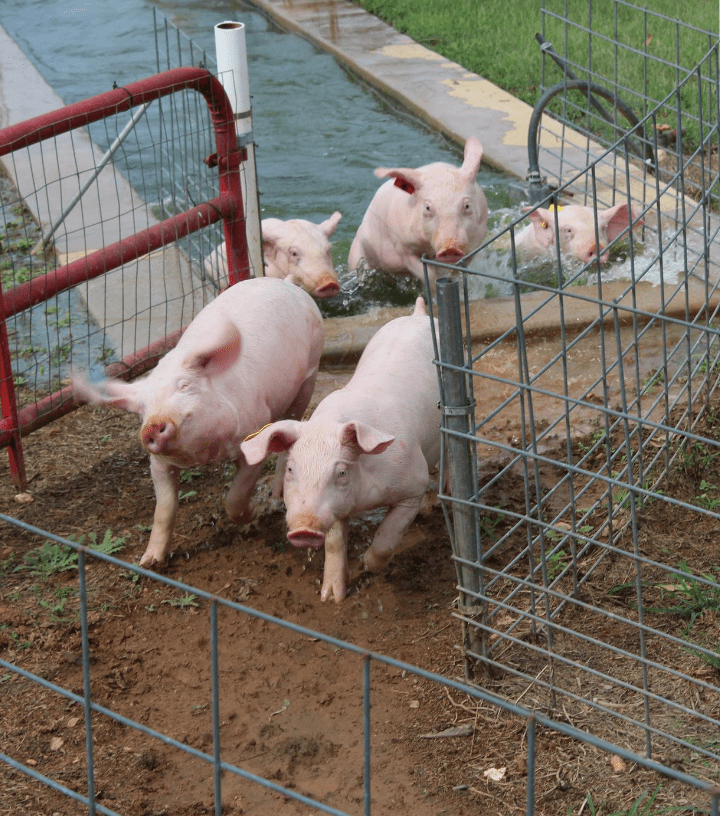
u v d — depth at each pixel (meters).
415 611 3.33
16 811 2.83
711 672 3.06
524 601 3.28
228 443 3.36
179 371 3.29
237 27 4.08
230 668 3.18
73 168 5.93
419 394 3.45
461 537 2.98
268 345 3.53
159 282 4.70
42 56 8.30
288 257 4.72
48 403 3.77
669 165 5.69
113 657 3.21
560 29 7.89
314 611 3.34
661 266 3.51
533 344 4.38
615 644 3.15
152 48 8.38
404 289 4.97
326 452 3.15
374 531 3.62
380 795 2.85
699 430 3.83
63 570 3.46
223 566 3.50
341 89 7.46
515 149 6.14
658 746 2.90
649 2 8.26
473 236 4.65
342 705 3.07
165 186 5.73
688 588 3.26
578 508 3.56
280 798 2.86
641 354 4.26
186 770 2.93
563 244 4.87
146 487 3.79
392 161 6.28
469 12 8.59
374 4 8.93
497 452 3.81
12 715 3.05
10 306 3.64
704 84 6.58
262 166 6.27
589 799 2.80
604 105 6.50
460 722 3.00
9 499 3.73
